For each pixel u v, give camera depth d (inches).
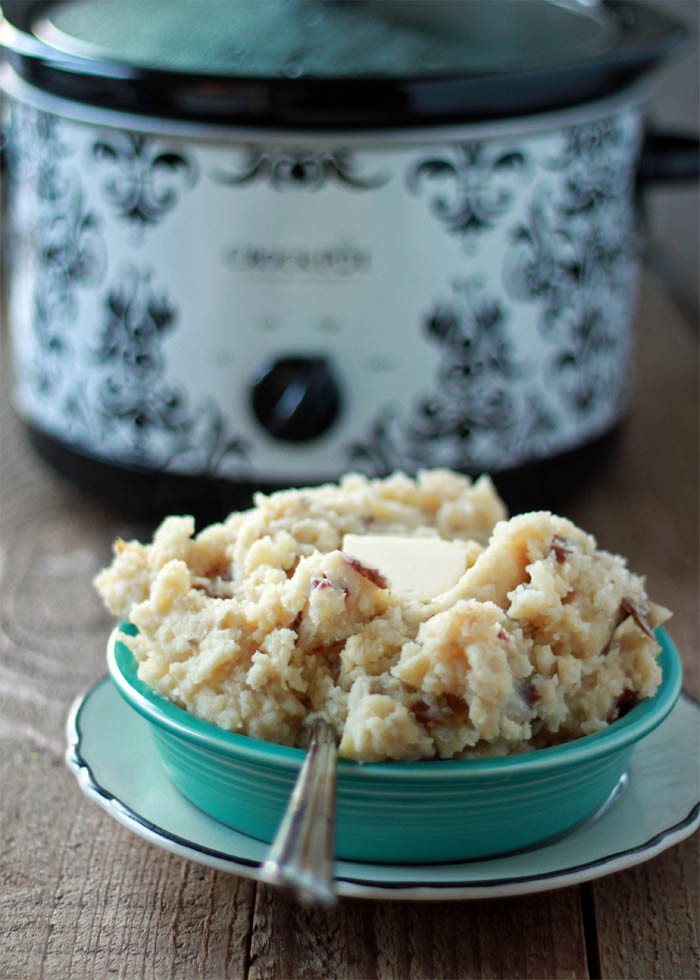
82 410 43.4
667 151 45.1
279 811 32.2
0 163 44.7
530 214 41.9
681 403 51.4
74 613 41.3
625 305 45.4
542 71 40.1
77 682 38.9
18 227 44.4
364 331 41.6
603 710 32.8
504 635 31.8
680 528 44.9
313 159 40.4
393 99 39.5
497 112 40.5
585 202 42.8
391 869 31.9
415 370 42.1
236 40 41.0
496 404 42.8
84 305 42.6
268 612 32.4
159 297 41.8
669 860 34.2
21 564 43.1
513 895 31.6
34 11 43.1
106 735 34.5
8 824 35.0
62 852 34.4
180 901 33.4
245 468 42.6
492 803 31.6
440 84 39.4
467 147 40.8
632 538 44.5
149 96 39.9
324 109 39.6
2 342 54.1
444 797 31.4
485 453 43.1
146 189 41.1
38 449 45.4
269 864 25.5
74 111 41.2
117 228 41.6
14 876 33.9
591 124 42.3
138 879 33.9
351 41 41.0
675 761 34.2
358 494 35.2
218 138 40.3
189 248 41.3
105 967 32.4
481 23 42.6
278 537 33.7
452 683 31.5
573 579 32.8
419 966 32.3
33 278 43.7
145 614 33.1
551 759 31.3
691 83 60.1
